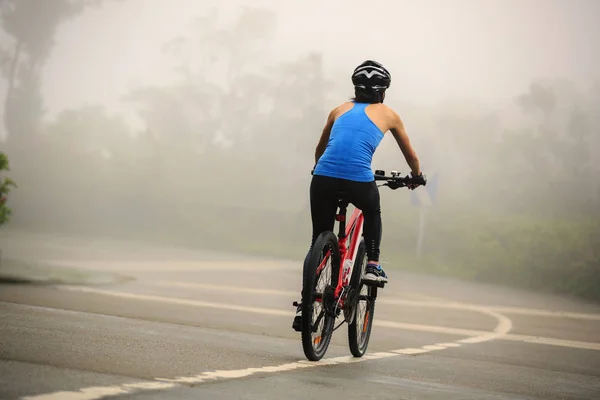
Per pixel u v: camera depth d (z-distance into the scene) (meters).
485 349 17.80
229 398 8.91
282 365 12.02
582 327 26.94
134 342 13.34
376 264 13.15
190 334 15.78
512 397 10.91
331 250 12.80
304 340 12.32
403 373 12.42
